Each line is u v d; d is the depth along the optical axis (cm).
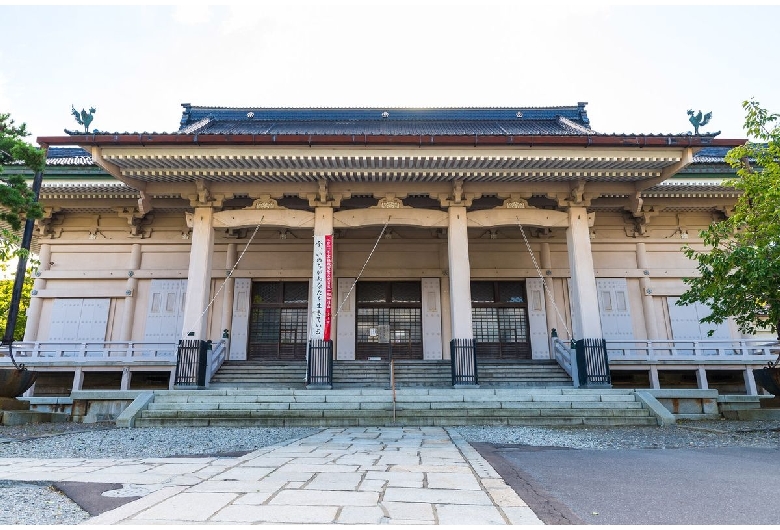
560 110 2692
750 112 1141
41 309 1977
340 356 1973
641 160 1513
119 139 1423
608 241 2050
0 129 1255
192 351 1516
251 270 2031
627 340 1794
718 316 1186
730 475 568
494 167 1557
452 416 1226
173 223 2036
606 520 372
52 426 1212
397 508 381
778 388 1293
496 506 391
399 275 2044
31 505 411
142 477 516
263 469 562
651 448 834
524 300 2075
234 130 2355
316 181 1662
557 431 1080
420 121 2644
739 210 1185
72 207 1970
